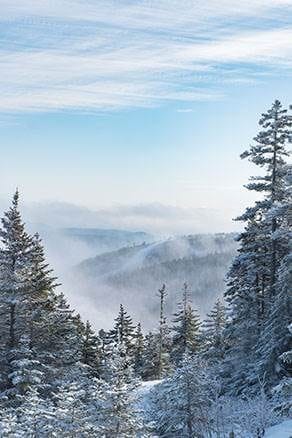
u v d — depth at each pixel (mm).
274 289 36625
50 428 19156
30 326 34562
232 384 36312
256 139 36781
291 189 31719
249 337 38656
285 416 27828
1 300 33062
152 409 26875
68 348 36656
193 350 64812
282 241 37375
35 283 35438
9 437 19031
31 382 30141
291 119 36156
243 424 27500
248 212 37500
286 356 21109
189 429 25109
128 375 21469
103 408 20547
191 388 25453
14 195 34344
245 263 38719
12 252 33719
